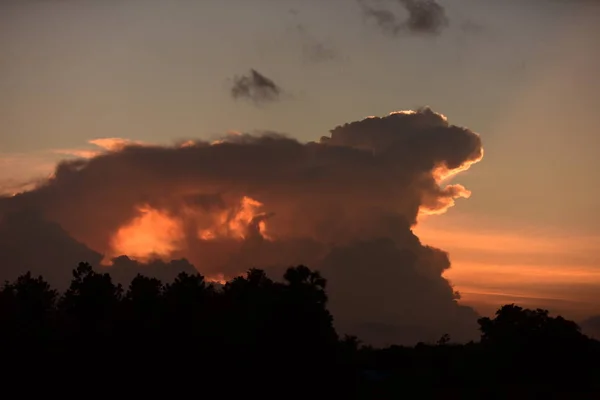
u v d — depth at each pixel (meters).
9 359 64.00
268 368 59.97
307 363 59.81
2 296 69.88
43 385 63.50
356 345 64.88
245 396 60.44
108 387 63.22
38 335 66.56
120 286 71.50
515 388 77.50
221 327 63.59
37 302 71.00
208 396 61.44
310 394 60.00
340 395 61.50
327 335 61.38
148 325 64.75
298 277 62.94
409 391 74.56
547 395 73.44
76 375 64.12
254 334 61.47
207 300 68.19
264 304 63.28
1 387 62.62
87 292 69.12
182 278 69.00
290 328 60.09
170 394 62.22
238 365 60.72
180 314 65.31
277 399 60.06
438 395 72.56
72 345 66.00
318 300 62.25
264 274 70.94
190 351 62.72
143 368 63.06
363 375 78.94
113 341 65.19
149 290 68.56
